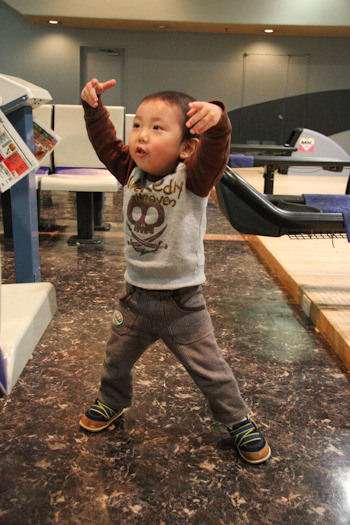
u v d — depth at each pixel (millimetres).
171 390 1750
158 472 1328
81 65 10148
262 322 2400
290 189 6434
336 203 2705
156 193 1185
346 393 1776
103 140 1346
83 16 9008
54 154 4113
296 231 2275
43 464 1341
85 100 1287
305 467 1372
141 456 1392
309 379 1866
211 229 4512
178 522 1158
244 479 1314
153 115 1150
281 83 10359
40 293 894
